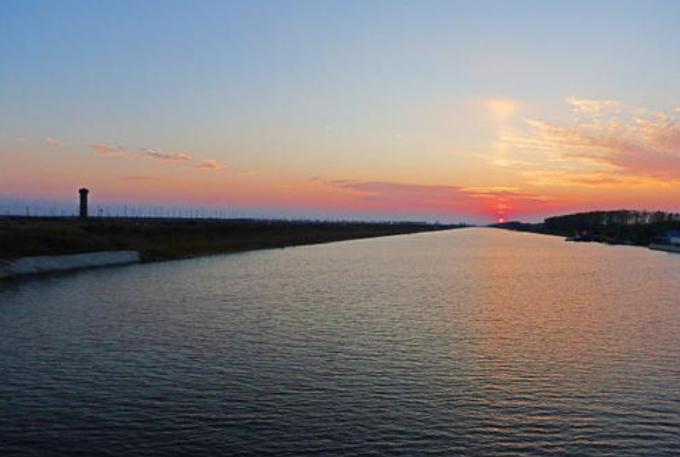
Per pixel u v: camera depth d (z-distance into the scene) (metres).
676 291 45.47
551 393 19.12
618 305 37.88
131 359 22.88
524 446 15.00
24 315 32.25
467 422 16.55
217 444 14.93
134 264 65.19
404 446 14.94
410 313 33.78
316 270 60.69
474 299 39.94
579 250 111.44
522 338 27.27
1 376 20.55
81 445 14.80
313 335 27.42
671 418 16.92
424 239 169.75
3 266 51.62
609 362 23.08
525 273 60.41
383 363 22.58
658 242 129.62
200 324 29.88
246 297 39.78
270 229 153.25
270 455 14.35
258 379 20.34
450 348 25.11
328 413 17.12
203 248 88.38
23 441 15.02
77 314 32.66
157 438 15.27
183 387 19.39
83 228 85.62
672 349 25.31
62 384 19.66
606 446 14.99
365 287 46.09
